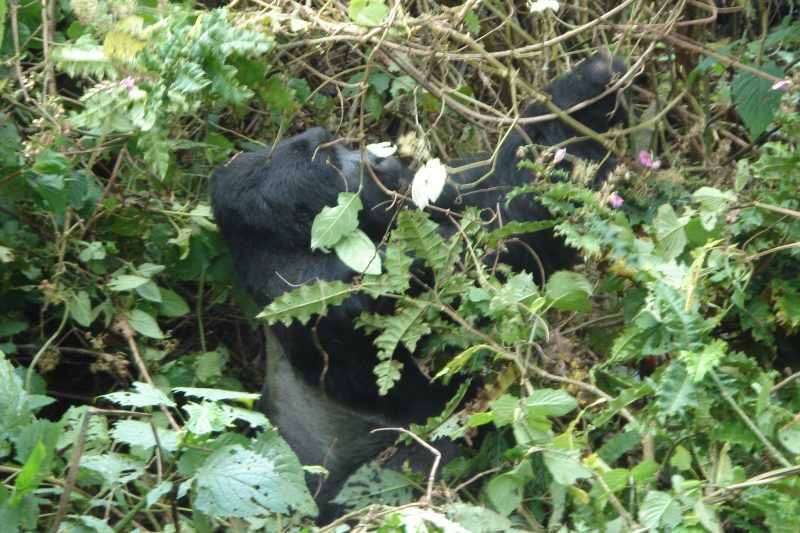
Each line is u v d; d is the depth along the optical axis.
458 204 3.84
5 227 4.18
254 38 3.39
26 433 2.94
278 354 4.09
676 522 2.71
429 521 2.78
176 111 3.46
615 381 3.65
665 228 3.50
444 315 3.70
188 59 3.44
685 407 2.97
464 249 3.69
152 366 4.23
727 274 3.31
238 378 4.81
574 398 3.39
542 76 4.50
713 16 4.17
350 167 3.74
